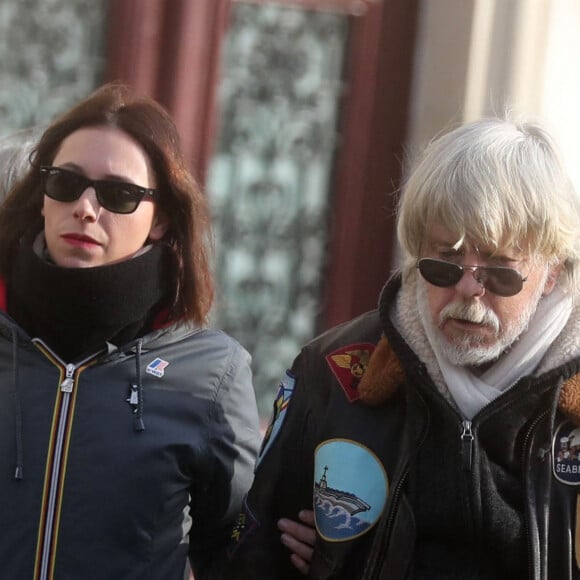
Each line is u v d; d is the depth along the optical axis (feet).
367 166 60.64
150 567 28.84
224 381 30.60
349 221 60.85
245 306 61.00
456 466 26.84
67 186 29.14
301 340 61.46
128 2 58.23
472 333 26.86
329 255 61.26
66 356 29.66
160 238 30.96
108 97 30.12
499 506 26.76
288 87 60.64
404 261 28.78
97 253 29.07
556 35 55.47
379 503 28.14
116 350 29.71
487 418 26.81
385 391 28.30
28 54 58.75
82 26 58.90
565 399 26.94
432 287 27.27
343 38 60.75
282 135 60.80
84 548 28.02
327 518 28.55
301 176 61.11
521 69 55.62
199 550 32.30
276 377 61.41
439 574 26.94
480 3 56.34
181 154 30.86
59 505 28.07
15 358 29.12
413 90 59.93
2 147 34.86
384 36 60.18
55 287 28.78
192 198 30.94
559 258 27.40
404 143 60.08
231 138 60.08
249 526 29.96
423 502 27.07
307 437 29.63
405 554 26.99
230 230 60.54
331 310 61.26
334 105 60.95
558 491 26.94
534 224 26.61
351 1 60.29
